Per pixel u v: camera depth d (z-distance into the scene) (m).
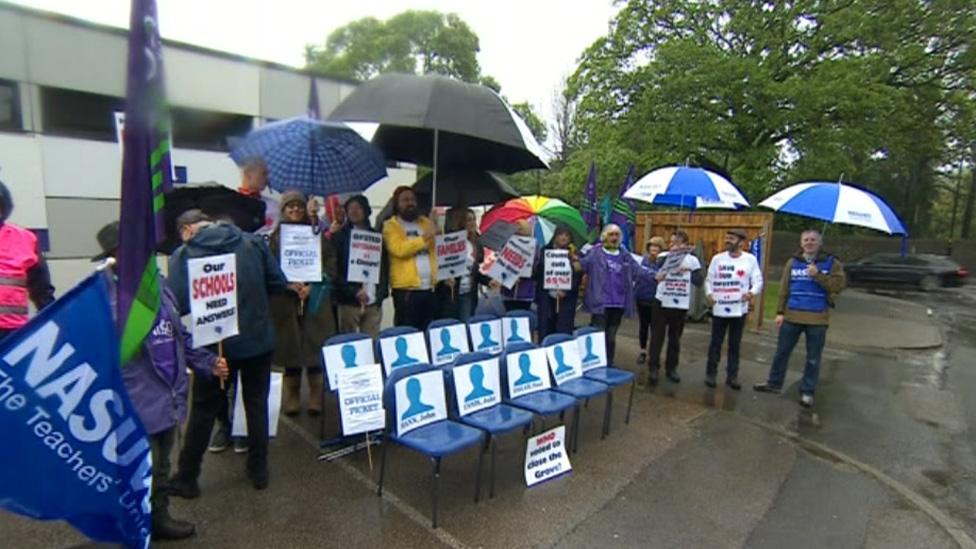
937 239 30.19
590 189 10.30
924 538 3.55
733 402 6.20
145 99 2.23
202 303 3.04
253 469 3.59
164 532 2.98
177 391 2.89
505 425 3.70
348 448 4.29
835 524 3.66
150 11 2.19
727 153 17.23
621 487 3.98
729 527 3.54
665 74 16.08
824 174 14.89
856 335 10.84
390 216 5.43
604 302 6.23
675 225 11.52
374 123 4.28
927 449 5.21
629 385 6.62
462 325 5.14
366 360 4.38
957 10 15.32
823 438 5.35
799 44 16.73
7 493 2.12
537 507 3.62
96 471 2.26
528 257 6.00
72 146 6.23
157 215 2.32
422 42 23.28
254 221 4.03
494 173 6.96
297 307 4.70
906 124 17.02
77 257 6.35
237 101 7.18
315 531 3.19
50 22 6.01
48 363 2.13
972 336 11.64
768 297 15.35
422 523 3.35
